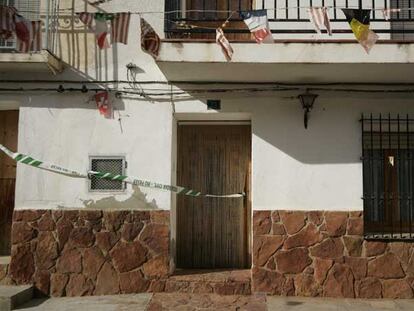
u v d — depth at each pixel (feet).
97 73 22.29
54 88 22.25
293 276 21.34
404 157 22.38
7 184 24.07
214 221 23.91
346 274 21.24
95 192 21.99
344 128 21.86
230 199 23.91
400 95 21.83
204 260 23.80
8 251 23.84
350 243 21.35
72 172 22.02
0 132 24.00
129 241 21.71
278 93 22.03
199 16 23.43
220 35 18.53
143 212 21.86
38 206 21.93
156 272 21.62
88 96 22.30
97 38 21.22
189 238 23.86
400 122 21.86
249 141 23.97
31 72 22.18
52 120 22.21
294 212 21.58
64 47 22.36
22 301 20.36
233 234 23.84
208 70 20.48
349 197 21.63
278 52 19.31
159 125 22.20
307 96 21.35
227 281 21.39
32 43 19.51
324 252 21.38
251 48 19.39
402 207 22.25
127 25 19.45
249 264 23.67
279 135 21.94
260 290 21.34
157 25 22.40
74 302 20.45
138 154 22.12
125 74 22.30
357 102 21.94
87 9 22.53
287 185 21.76
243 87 22.09
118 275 21.57
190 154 24.09
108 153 22.09
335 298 21.03
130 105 22.26
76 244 21.66
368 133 22.39
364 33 17.71
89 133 22.20
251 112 22.06
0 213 23.95
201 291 21.40
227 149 24.08
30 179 22.06
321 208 21.62
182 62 19.44
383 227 22.21
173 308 19.43
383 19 20.65
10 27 19.02
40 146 22.13
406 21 20.51
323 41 19.24
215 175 24.02
